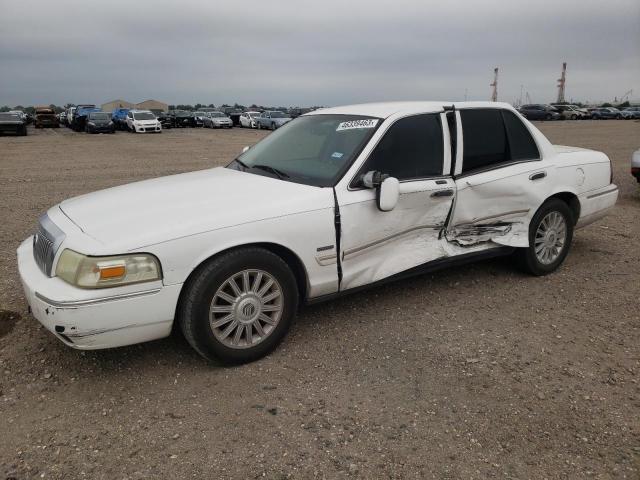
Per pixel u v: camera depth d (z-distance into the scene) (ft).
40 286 10.19
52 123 143.13
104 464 8.55
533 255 16.48
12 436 9.17
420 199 13.51
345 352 12.12
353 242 12.54
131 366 11.43
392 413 9.93
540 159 16.43
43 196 30.68
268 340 11.68
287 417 9.78
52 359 11.62
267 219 11.23
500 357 11.96
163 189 12.76
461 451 8.95
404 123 13.73
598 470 8.56
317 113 15.85
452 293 15.55
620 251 19.93
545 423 9.70
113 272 9.79
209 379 11.00
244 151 16.15
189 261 10.41
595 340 12.84
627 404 10.30
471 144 14.84
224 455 8.79
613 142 73.36
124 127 131.03
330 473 8.42
